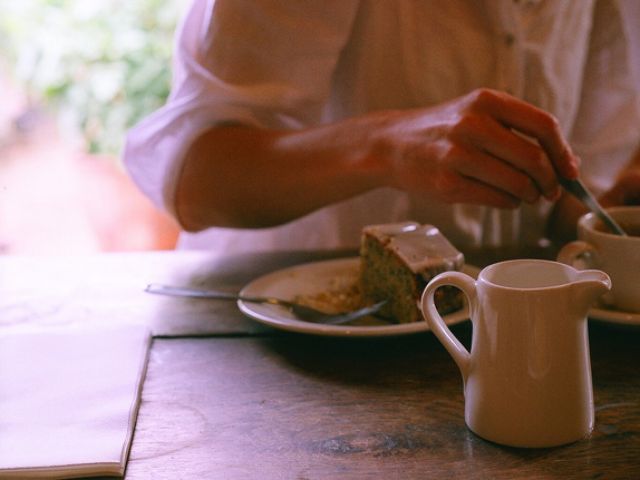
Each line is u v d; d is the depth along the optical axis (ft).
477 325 1.89
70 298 2.73
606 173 3.49
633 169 3.09
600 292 1.81
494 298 1.85
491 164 2.37
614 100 3.42
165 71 7.34
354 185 2.73
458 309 2.48
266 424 1.98
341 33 2.98
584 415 1.88
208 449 1.90
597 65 3.42
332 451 1.88
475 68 3.11
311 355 2.29
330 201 2.84
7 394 2.10
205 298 2.70
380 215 3.33
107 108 7.45
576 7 3.18
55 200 7.10
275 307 2.52
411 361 2.24
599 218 2.48
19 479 1.81
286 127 3.18
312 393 2.10
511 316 1.83
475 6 3.06
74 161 7.66
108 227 6.81
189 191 3.02
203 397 2.10
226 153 2.92
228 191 2.91
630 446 1.86
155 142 3.07
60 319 2.56
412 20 3.07
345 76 3.19
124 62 7.35
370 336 2.26
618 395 2.05
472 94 2.39
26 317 2.59
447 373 2.17
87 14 7.44
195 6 3.03
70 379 2.16
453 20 3.06
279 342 2.38
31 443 1.90
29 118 8.01
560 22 3.15
